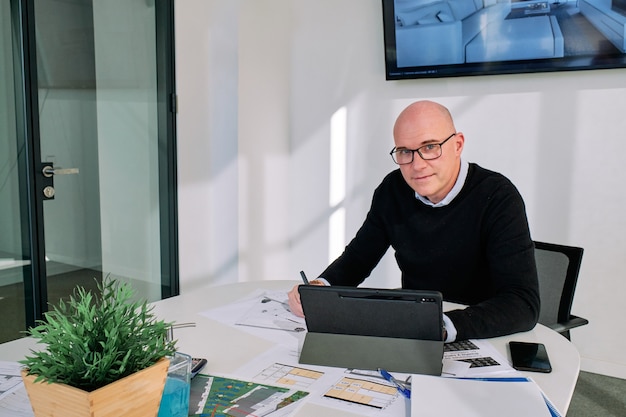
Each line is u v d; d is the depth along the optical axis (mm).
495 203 1655
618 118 2639
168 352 830
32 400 777
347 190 3393
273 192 3469
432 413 955
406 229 1830
